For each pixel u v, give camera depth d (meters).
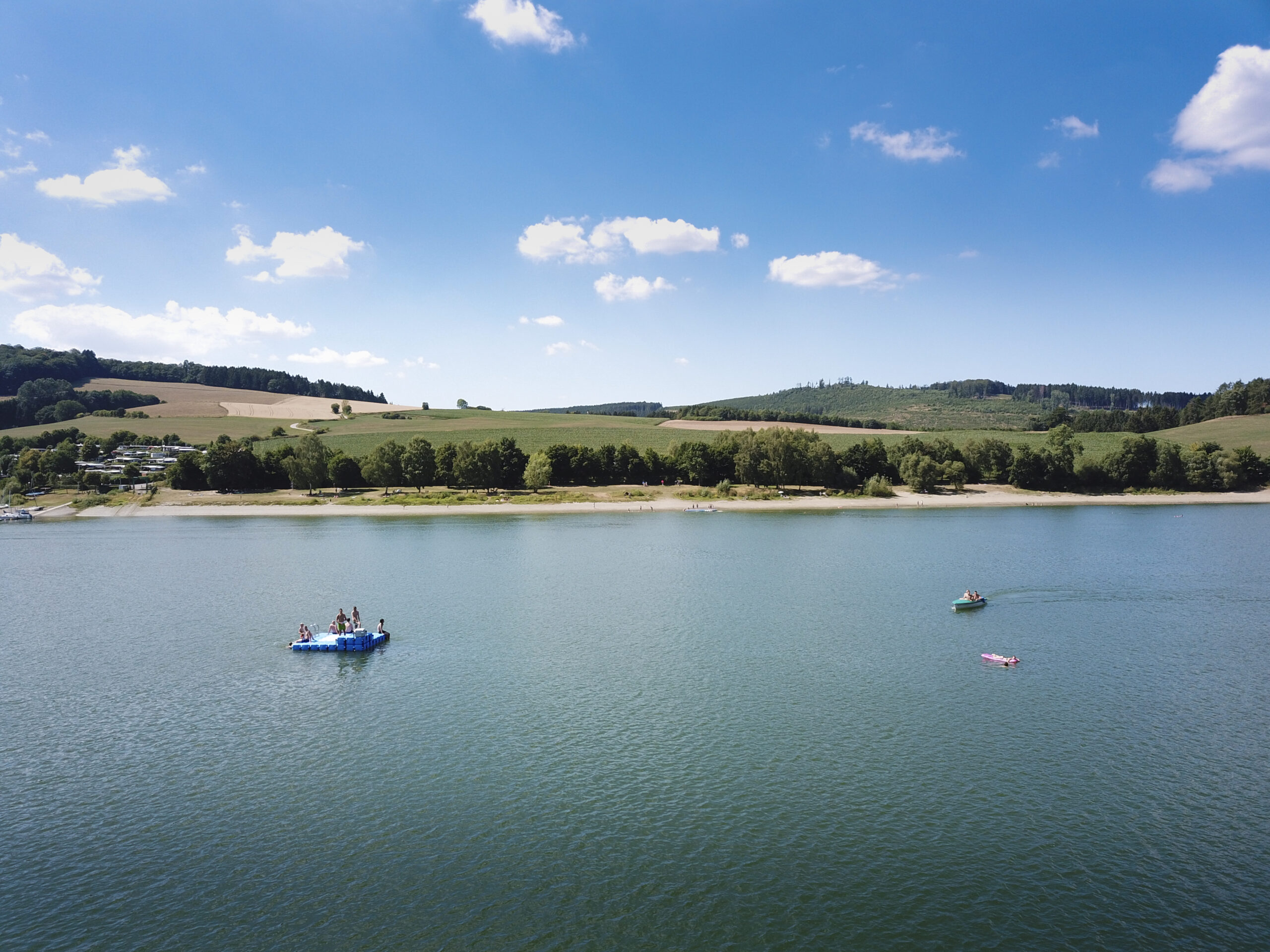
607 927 31.80
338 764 46.72
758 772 45.03
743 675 62.19
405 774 45.28
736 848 37.28
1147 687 58.84
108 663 66.94
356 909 33.12
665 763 46.25
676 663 65.19
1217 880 34.53
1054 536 139.75
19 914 33.06
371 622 80.38
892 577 102.06
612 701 56.50
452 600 90.06
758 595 91.62
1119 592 92.06
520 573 107.19
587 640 72.69
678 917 32.38
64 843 38.53
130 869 36.31
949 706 55.19
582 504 192.38
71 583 102.44
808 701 56.34
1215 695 56.97
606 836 38.47
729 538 139.62
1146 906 32.75
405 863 36.44
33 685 61.41
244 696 58.62
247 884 35.03
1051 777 44.19
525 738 50.09
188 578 105.44
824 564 112.75
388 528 158.62
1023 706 55.09
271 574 107.88
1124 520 161.50
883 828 39.00
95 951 30.77
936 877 34.88
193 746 49.53
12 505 198.12
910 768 45.38
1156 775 44.38
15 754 48.56
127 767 46.69
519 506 191.12
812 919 32.09
